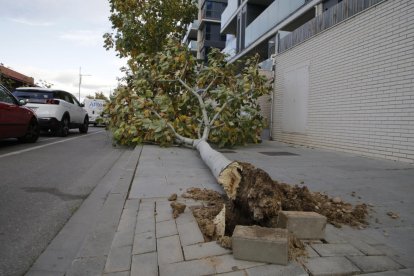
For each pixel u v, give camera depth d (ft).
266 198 10.80
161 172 19.83
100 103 93.97
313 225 10.18
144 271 8.39
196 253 9.24
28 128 35.04
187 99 35.04
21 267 9.07
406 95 24.66
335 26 33.71
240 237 8.85
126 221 11.70
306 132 38.86
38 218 12.66
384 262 8.89
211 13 161.89
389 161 25.53
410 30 24.43
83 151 31.32
